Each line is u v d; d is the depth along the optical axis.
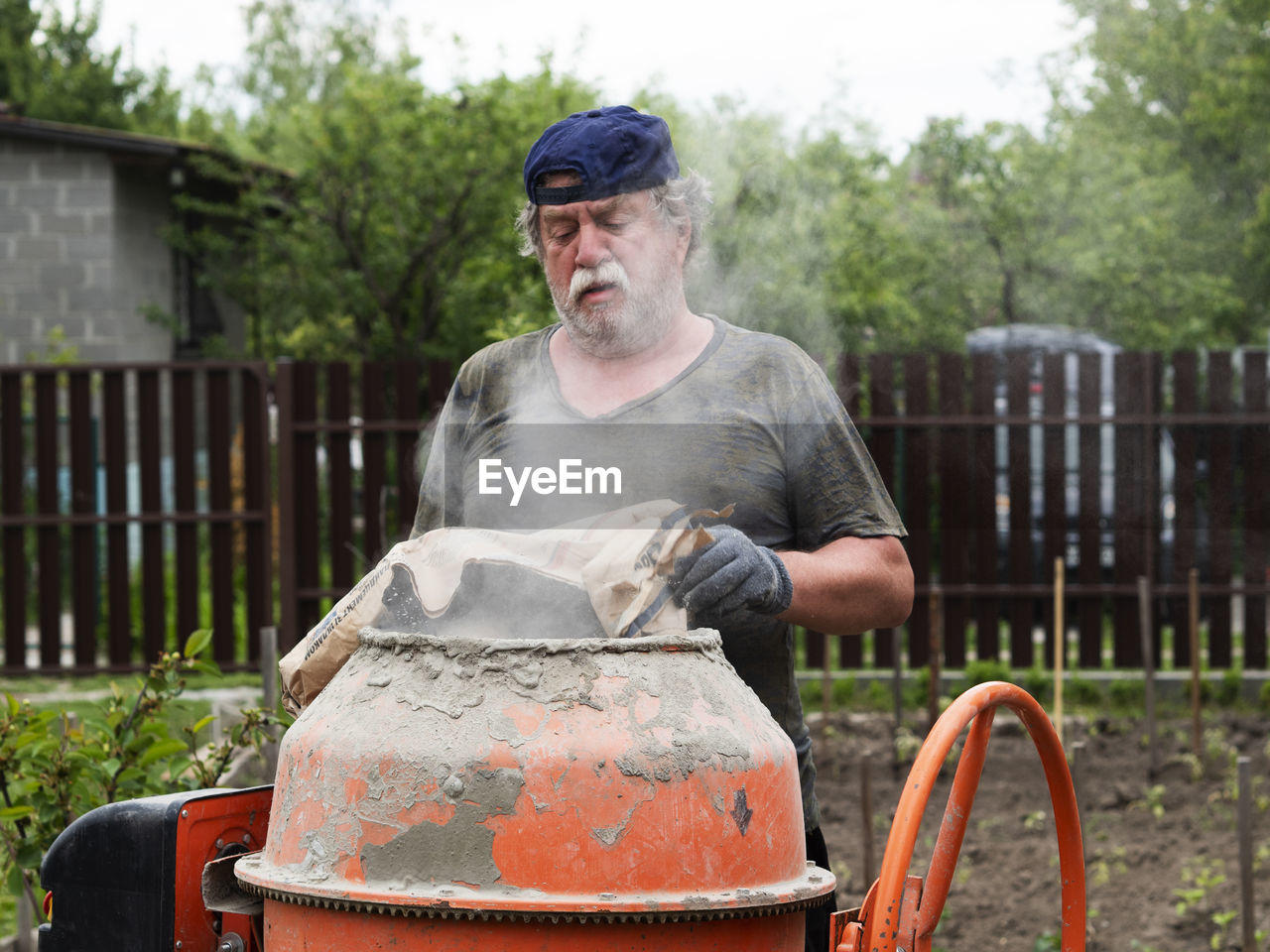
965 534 8.91
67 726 3.54
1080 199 16.42
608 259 2.18
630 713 1.63
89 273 15.30
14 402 9.02
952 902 5.27
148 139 15.40
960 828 2.01
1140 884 5.39
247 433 8.86
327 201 15.68
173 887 1.93
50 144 15.23
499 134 14.90
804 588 2.12
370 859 1.59
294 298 16.55
